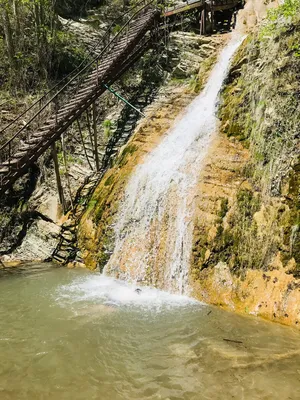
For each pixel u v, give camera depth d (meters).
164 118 12.69
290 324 6.19
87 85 13.50
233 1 16.09
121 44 14.84
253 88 9.22
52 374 5.17
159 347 5.76
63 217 11.48
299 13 8.49
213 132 9.98
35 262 10.65
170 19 16.78
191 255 7.99
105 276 9.32
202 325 6.40
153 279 8.50
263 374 4.96
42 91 15.50
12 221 12.04
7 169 10.68
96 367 5.32
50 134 11.20
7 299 7.83
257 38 10.21
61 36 17.53
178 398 4.60
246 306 6.85
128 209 9.89
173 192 9.06
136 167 10.80
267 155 7.94
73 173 12.91
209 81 12.65
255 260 7.16
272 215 7.23
